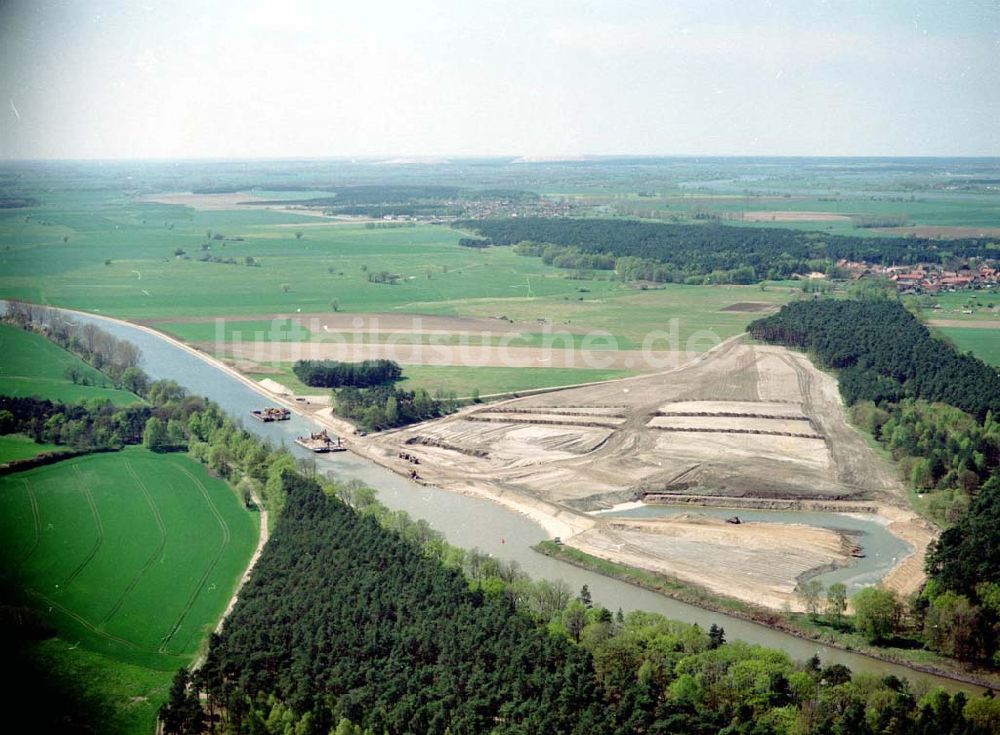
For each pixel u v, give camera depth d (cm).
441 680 17138
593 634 18500
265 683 17262
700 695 16925
